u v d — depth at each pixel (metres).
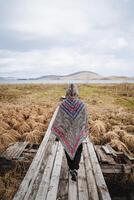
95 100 24.75
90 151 7.20
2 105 19.61
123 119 15.98
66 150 4.73
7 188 6.57
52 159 6.39
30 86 46.31
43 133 11.79
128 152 10.09
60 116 4.80
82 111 4.81
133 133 13.28
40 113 16.94
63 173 5.57
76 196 4.50
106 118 15.63
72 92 4.86
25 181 5.07
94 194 4.51
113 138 11.27
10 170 7.56
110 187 7.42
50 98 26.59
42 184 4.88
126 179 7.41
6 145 10.02
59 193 4.69
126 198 7.12
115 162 8.06
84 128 4.82
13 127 12.98
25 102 22.58
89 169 5.68
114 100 25.84
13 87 43.09
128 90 36.91
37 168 5.75
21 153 8.48
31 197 4.43
